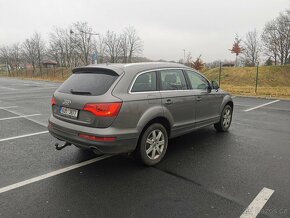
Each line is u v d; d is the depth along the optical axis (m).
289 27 48.28
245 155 5.23
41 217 3.11
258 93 18.12
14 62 71.69
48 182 4.00
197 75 5.89
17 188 3.81
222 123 6.82
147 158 4.55
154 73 4.80
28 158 4.97
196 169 4.52
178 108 5.08
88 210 3.26
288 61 49.25
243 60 60.41
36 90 20.23
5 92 18.42
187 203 3.43
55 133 4.68
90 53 44.91
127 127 4.17
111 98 4.04
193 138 6.38
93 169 4.50
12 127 7.41
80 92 4.35
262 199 3.53
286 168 4.59
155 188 3.83
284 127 7.69
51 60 65.94
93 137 4.03
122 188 3.83
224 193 3.70
